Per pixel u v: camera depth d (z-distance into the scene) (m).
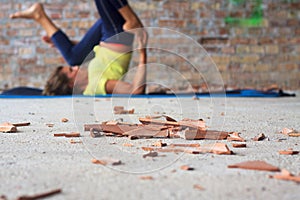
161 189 0.67
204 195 0.64
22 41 5.00
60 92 3.62
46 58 5.01
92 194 0.64
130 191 0.66
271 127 1.48
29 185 0.69
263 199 0.62
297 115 1.94
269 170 0.79
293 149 1.04
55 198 0.62
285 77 5.21
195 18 5.12
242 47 5.17
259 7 5.15
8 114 1.97
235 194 0.64
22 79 5.01
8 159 0.90
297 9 5.18
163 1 5.07
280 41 5.19
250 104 2.66
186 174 0.76
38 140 1.15
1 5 4.98
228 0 5.13
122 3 3.25
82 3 5.04
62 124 1.55
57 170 0.79
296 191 0.66
